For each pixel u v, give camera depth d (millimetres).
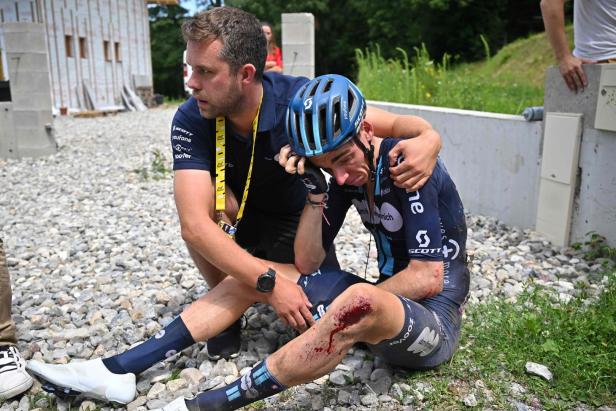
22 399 2406
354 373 2451
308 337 1946
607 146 3814
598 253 3895
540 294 3146
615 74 3660
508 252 4086
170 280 3734
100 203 6160
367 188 2332
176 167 2387
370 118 2420
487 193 5184
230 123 2438
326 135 2004
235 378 2490
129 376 2318
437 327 2213
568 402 2234
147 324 3037
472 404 2221
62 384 2268
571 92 4059
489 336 2684
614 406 2207
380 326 1998
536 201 4574
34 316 3197
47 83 9203
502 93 9273
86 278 3830
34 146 9109
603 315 2736
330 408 2252
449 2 25188
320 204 2322
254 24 2242
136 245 4590
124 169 8008
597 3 3945
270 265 2465
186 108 2402
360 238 4664
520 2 26094
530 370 2389
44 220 5492
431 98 8672
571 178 4074
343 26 34250
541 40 16406
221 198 2430
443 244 2402
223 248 2248
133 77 22469
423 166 2123
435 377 2400
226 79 2191
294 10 32844
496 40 25266
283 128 2439
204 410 2070
